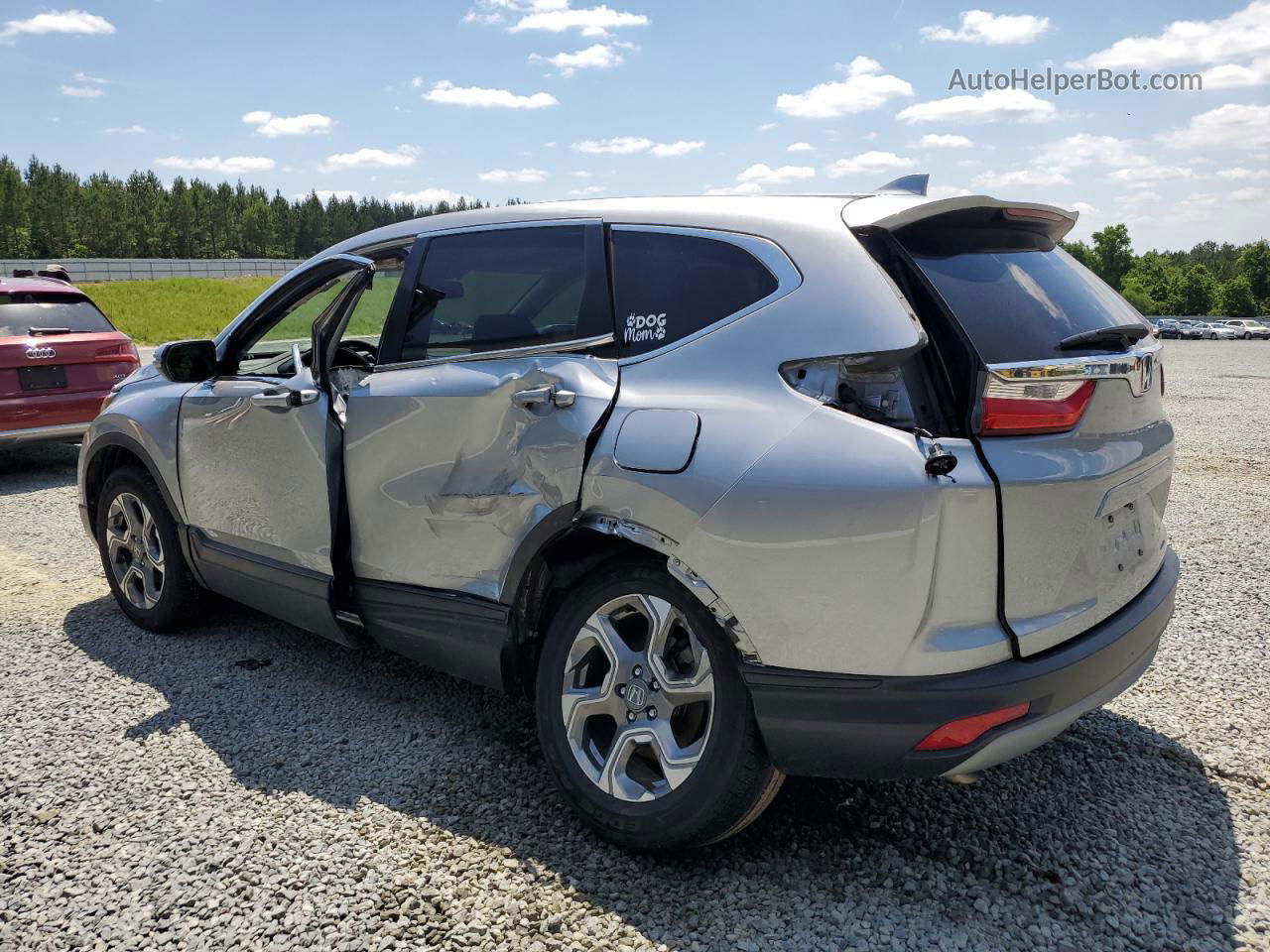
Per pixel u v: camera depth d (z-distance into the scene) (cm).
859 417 224
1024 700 219
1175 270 12256
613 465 253
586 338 276
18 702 361
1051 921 231
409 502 310
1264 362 2870
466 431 291
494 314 300
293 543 357
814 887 245
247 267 7981
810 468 223
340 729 338
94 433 453
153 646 421
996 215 257
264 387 369
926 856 258
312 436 343
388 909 236
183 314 5034
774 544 225
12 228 15225
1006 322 230
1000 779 299
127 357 865
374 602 326
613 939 226
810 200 268
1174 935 226
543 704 274
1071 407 227
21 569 547
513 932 228
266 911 236
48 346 810
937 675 219
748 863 255
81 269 7094
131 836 269
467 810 283
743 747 235
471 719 347
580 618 266
